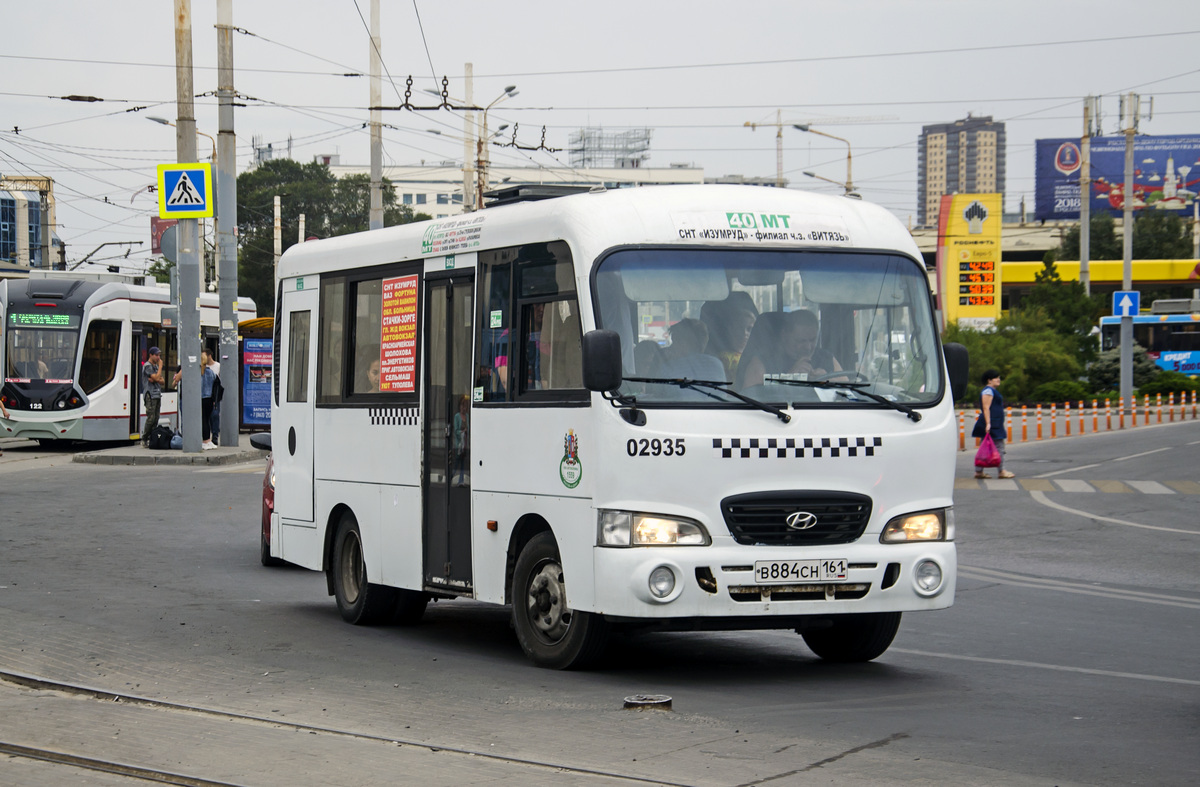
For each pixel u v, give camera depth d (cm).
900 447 854
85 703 780
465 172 4628
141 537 1664
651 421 814
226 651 960
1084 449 3266
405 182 16025
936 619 1161
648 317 834
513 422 909
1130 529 1847
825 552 827
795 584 820
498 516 927
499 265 936
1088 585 1380
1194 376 6175
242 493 2203
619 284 836
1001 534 1803
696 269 852
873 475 845
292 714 752
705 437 816
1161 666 934
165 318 3538
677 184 897
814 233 884
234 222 3009
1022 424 4397
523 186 977
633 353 827
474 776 614
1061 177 9819
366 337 1101
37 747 671
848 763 640
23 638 986
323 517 1155
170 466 2731
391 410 1054
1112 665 939
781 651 1005
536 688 831
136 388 3428
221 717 744
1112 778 616
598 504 820
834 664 943
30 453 3169
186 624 1074
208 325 3966
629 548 809
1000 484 2469
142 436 3123
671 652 996
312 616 1151
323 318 1169
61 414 3216
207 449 2991
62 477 2472
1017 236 11012
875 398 857
